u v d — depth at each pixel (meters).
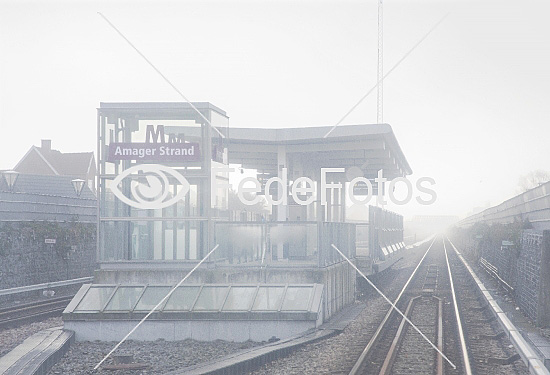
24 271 27.00
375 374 12.75
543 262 18.59
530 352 12.66
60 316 22.30
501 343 16.66
